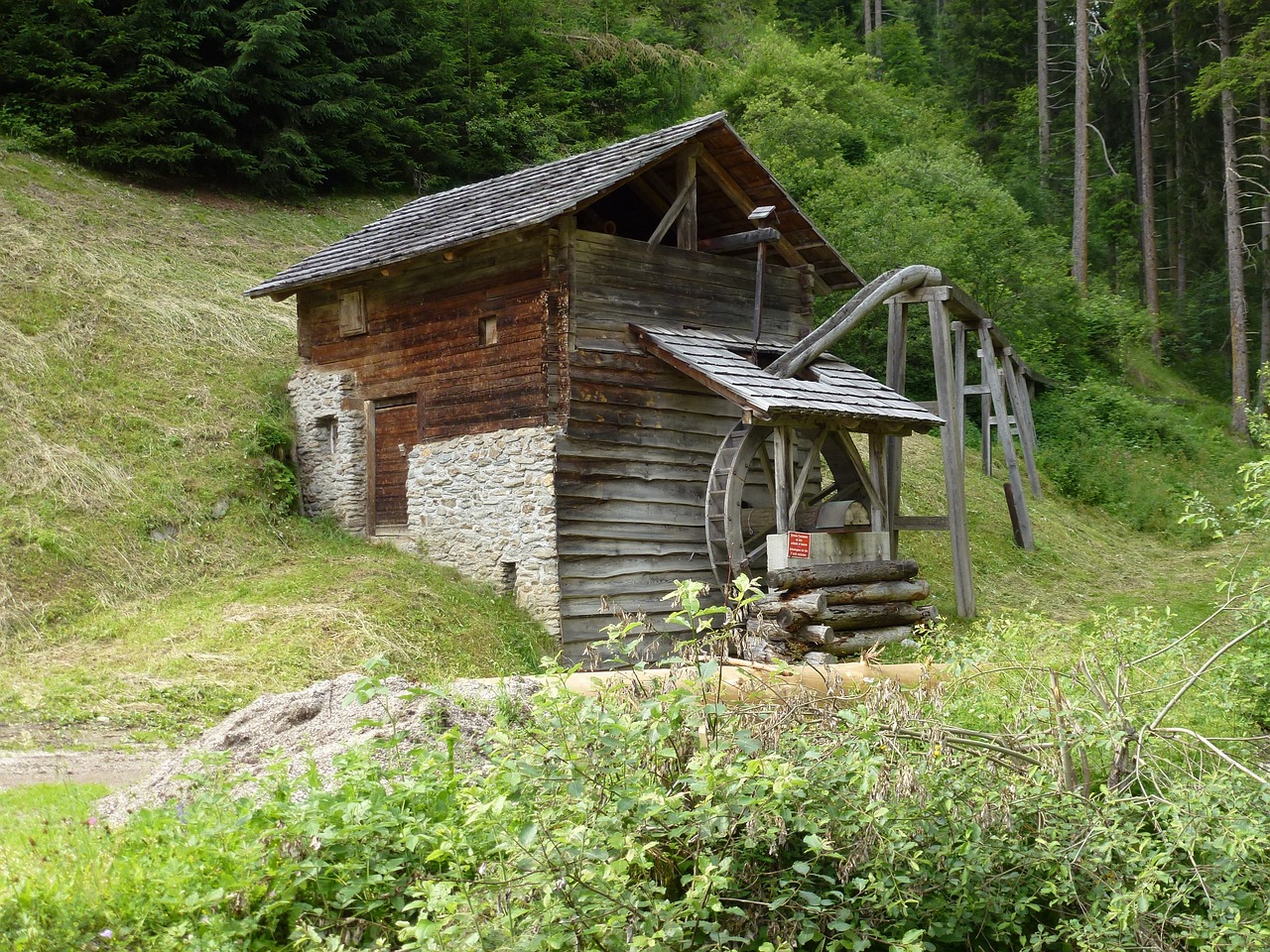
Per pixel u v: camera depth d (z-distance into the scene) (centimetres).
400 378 1492
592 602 1307
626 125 3294
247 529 1425
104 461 1411
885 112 3584
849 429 1377
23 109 2131
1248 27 3228
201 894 436
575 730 419
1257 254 3556
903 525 1541
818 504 1439
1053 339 2847
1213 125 3844
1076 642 723
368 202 2592
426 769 486
